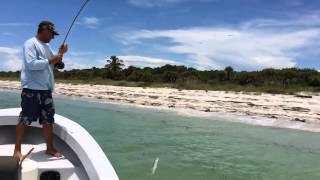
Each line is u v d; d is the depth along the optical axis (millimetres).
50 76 4363
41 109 4320
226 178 7570
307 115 16562
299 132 13516
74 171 4062
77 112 18250
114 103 22797
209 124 14695
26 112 4238
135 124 14398
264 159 9344
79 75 51156
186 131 13031
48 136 4332
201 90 28875
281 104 19484
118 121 15148
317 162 9195
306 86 33719
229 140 11633
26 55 4156
